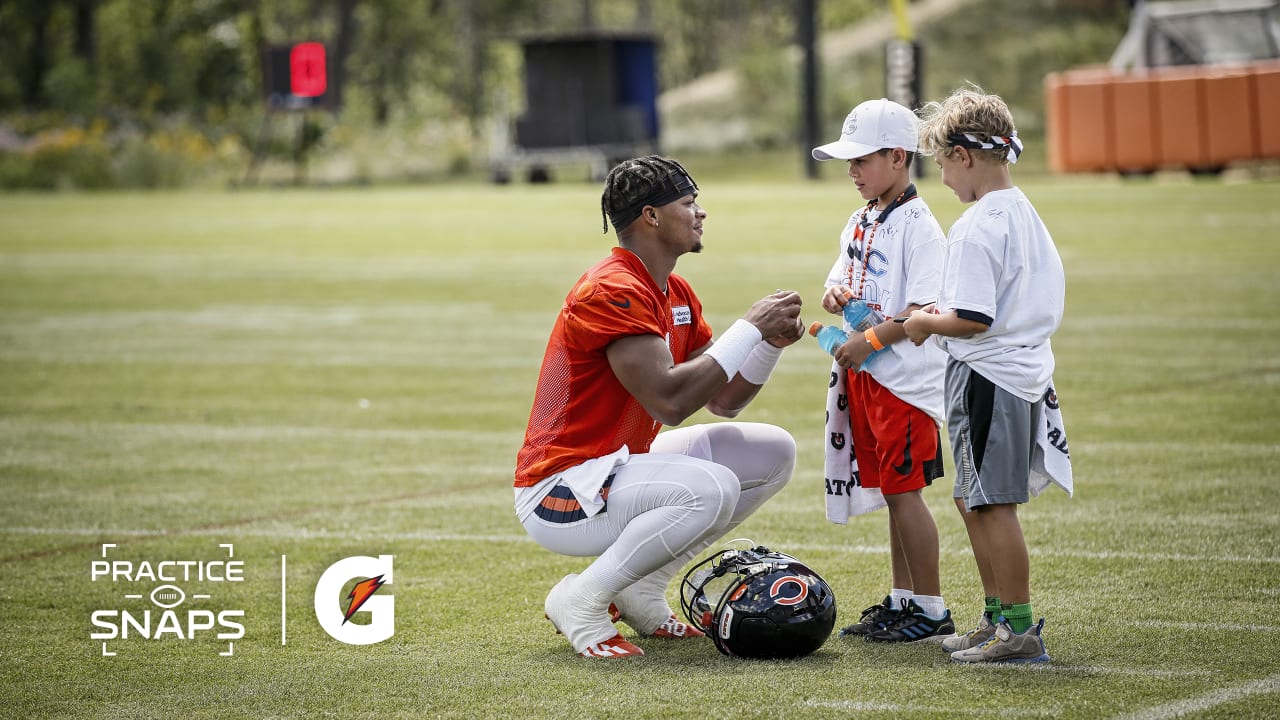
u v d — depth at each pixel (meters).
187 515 16.02
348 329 31.78
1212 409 20.75
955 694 9.84
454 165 106.00
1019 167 85.44
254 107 112.56
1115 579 12.75
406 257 47.47
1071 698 9.70
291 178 100.31
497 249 49.31
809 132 86.62
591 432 10.99
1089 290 34.84
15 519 15.85
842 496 11.72
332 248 50.97
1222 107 69.69
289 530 15.37
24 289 40.03
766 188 76.88
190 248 51.78
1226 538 14.05
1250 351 25.77
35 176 93.88
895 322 10.79
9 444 20.05
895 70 79.00
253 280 41.75
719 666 10.68
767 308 10.86
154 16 133.25
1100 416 20.48
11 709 10.05
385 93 147.75
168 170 94.81
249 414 22.27
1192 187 64.62
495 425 21.25
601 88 90.94
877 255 11.34
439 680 10.51
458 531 15.27
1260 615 11.60
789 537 14.76
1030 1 116.38
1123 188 65.56
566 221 59.56
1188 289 34.50
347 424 21.41
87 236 56.97
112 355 28.44
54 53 137.00
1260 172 73.12
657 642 11.45
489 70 152.00
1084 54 110.19
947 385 10.59
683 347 11.56
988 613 10.95
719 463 11.66
